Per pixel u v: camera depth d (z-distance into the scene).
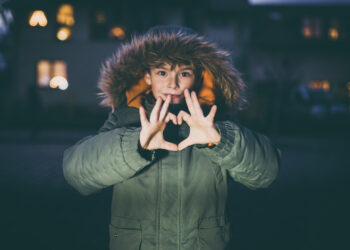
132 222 1.61
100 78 1.79
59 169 7.77
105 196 5.79
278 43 23.38
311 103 19.16
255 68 23.36
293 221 4.63
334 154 11.34
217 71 1.75
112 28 21.88
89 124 18.09
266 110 17.78
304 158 10.41
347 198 5.86
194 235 1.60
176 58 1.64
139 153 1.43
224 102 1.87
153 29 1.85
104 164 1.49
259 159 1.56
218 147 1.47
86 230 4.20
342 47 24.16
